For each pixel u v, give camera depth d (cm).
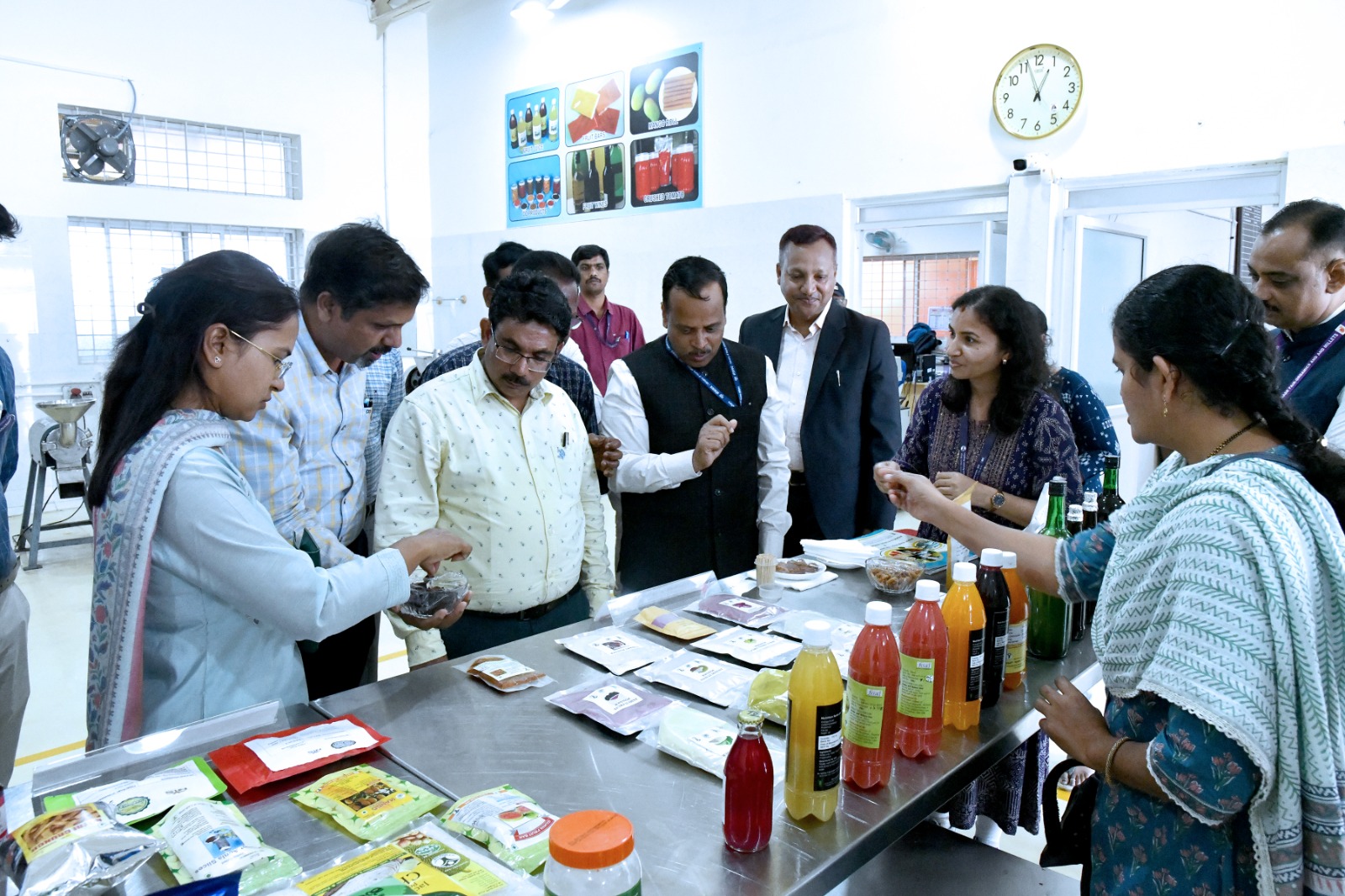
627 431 215
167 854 88
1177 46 384
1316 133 354
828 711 97
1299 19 353
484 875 85
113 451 116
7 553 168
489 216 728
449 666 142
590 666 142
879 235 675
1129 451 482
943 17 454
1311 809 88
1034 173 423
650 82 595
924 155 470
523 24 672
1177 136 388
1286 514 90
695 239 584
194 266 118
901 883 136
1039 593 150
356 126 729
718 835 96
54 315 584
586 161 645
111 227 611
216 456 117
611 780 107
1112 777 99
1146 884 99
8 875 82
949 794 112
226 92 654
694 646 146
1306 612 86
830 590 179
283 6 678
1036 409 196
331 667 192
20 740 288
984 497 194
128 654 114
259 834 94
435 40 750
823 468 254
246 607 116
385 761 112
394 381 211
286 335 121
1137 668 98
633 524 221
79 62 583
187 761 107
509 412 172
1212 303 95
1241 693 85
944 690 116
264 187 689
